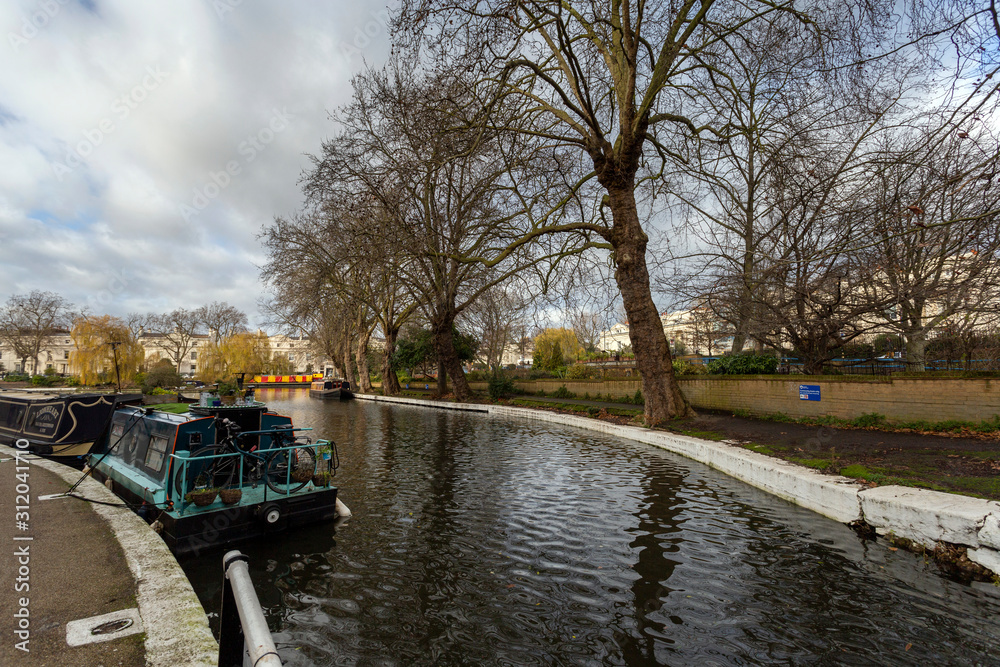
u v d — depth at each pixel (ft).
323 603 16.38
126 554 16.06
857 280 40.70
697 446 39.01
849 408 41.06
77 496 22.84
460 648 13.70
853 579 17.13
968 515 17.08
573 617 15.23
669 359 52.65
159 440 25.66
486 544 21.50
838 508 22.74
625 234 51.08
